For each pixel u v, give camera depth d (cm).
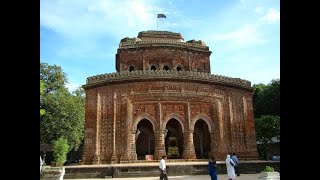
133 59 3262
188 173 2366
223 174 2442
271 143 4669
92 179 2264
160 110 2731
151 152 3272
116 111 2786
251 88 3186
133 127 2719
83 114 4344
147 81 2792
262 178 1546
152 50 3259
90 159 2780
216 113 2894
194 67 3344
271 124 3916
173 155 2938
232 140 2923
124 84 2816
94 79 2936
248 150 3011
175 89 2806
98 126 2817
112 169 2342
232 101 3039
